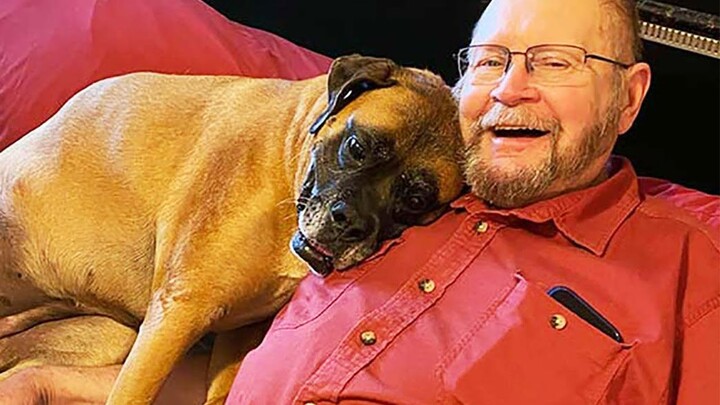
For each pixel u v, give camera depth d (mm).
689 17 1655
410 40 1978
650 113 1779
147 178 1505
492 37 1342
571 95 1303
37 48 1799
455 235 1357
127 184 1514
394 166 1382
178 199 1477
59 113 1594
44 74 1774
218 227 1428
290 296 1499
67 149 1545
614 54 1322
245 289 1438
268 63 1818
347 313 1324
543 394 1227
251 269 1433
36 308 1604
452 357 1256
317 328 1327
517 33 1322
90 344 1588
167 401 1548
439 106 1422
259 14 2125
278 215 1445
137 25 1786
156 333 1406
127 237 1518
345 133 1396
